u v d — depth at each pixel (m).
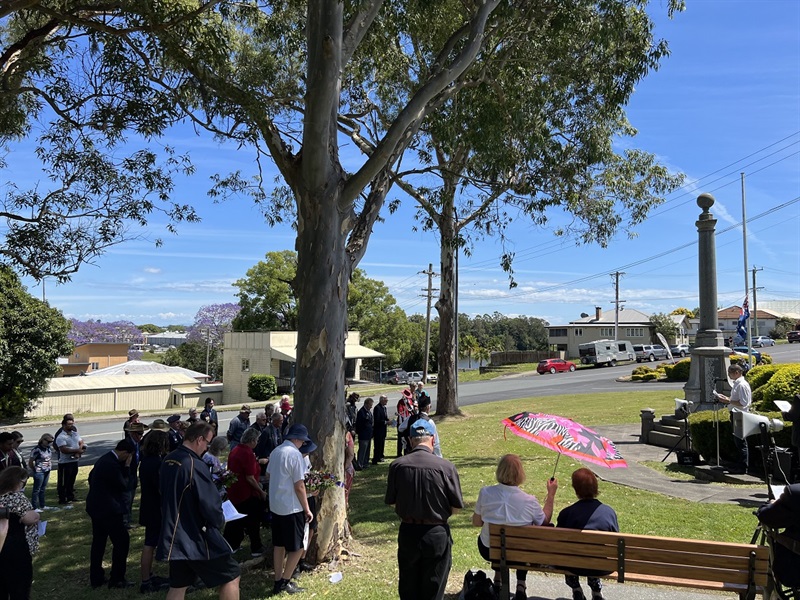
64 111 9.99
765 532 4.31
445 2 11.15
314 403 6.87
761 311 96.25
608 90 11.53
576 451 4.76
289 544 5.86
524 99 11.28
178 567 4.68
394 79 13.49
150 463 6.54
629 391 29.83
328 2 6.82
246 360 47.50
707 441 11.22
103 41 9.34
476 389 39.34
